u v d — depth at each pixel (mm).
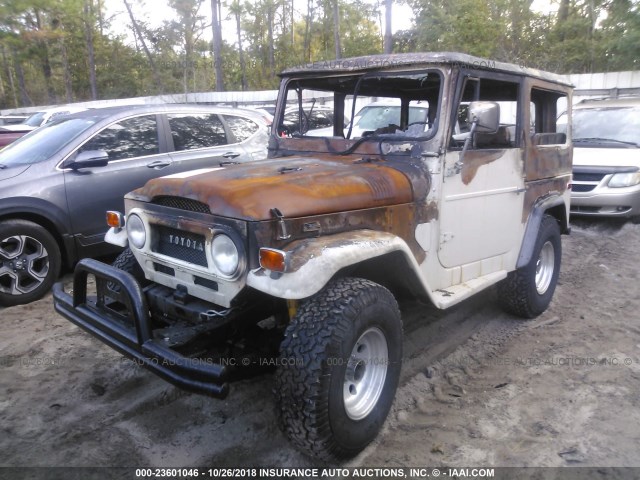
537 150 4445
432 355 4164
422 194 3385
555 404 3486
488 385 3740
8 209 4918
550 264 4980
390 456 2986
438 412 3418
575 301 5336
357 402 2908
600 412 3381
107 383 3717
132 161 5746
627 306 5176
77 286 3258
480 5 17734
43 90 37469
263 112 7590
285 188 2840
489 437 3156
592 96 13266
